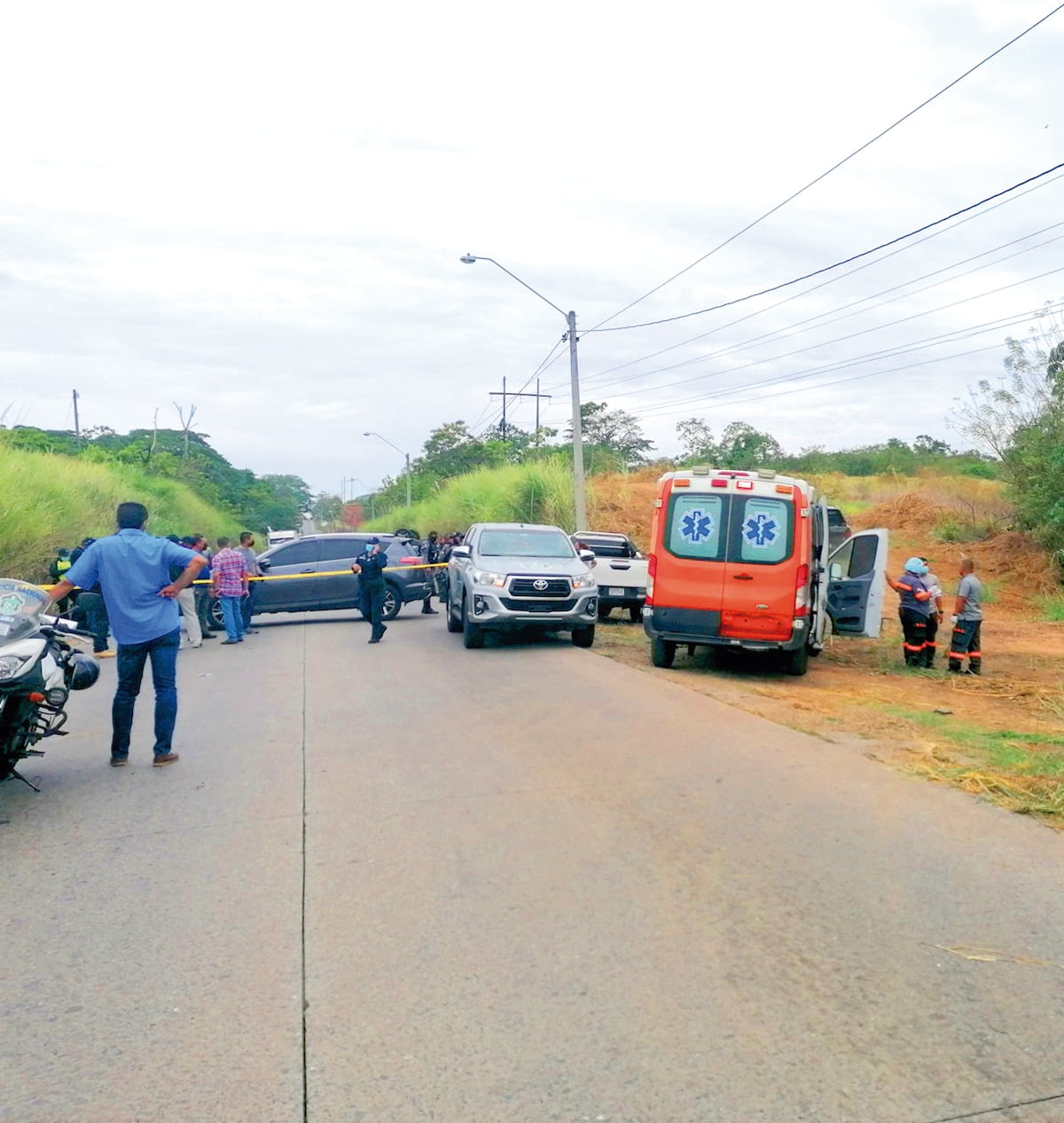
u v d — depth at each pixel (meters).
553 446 51.81
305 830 5.93
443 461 63.88
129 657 7.50
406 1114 3.10
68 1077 3.34
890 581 13.95
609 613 20.62
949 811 6.07
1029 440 23.06
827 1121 3.03
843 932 4.34
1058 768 7.10
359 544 19.97
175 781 7.16
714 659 14.07
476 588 14.21
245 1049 3.49
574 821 5.94
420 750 7.88
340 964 4.13
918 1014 3.64
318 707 9.92
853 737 8.16
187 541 16.36
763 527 12.21
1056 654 15.34
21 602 6.69
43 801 6.69
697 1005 3.72
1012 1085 3.21
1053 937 4.29
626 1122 3.03
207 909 4.76
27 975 4.11
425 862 5.31
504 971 4.02
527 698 10.12
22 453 26.36
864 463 52.16
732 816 5.99
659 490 12.69
